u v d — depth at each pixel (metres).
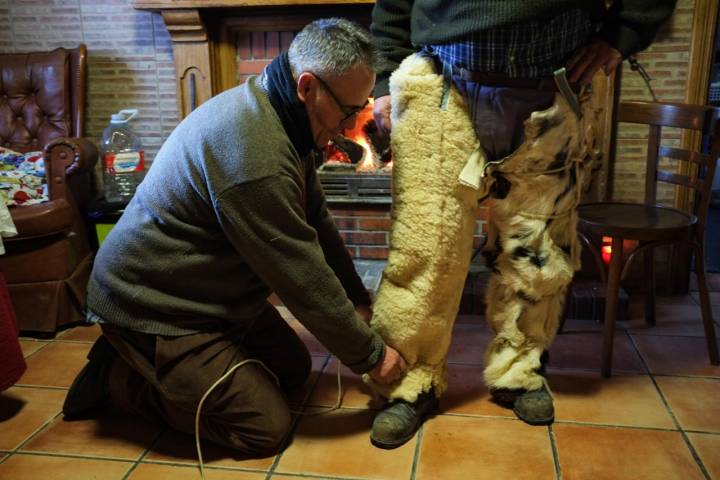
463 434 1.57
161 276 1.41
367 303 1.73
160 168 1.39
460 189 1.44
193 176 1.32
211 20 2.57
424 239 1.46
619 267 1.82
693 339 2.12
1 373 1.66
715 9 2.23
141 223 1.40
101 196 2.62
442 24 1.36
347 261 1.70
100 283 1.45
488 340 2.13
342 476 1.42
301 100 1.30
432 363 1.61
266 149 1.27
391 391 1.59
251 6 2.44
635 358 1.98
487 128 1.40
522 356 1.64
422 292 1.50
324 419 1.66
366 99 1.34
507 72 1.35
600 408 1.69
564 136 1.41
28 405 1.75
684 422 1.62
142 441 1.57
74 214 2.36
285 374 1.77
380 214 2.57
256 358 1.72
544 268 1.52
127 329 1.45
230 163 1.26
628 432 1.57
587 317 2.29
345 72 1.25
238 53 2.65
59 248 2.21
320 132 1.36
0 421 1.66
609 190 2.46
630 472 1.42
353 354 1.43
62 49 2.66
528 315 1.59
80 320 2.29
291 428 1.62
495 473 1.42
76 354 2.07
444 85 1.40
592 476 1.41
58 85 2.62
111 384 1.60
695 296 2.53
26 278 2.18
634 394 1.76
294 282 1.33
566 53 1.38
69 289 2.25
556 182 1.46
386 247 2.61
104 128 2.81
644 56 2.32
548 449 1.51
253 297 1.52
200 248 1.40
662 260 2.53
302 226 1.32
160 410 1.55
